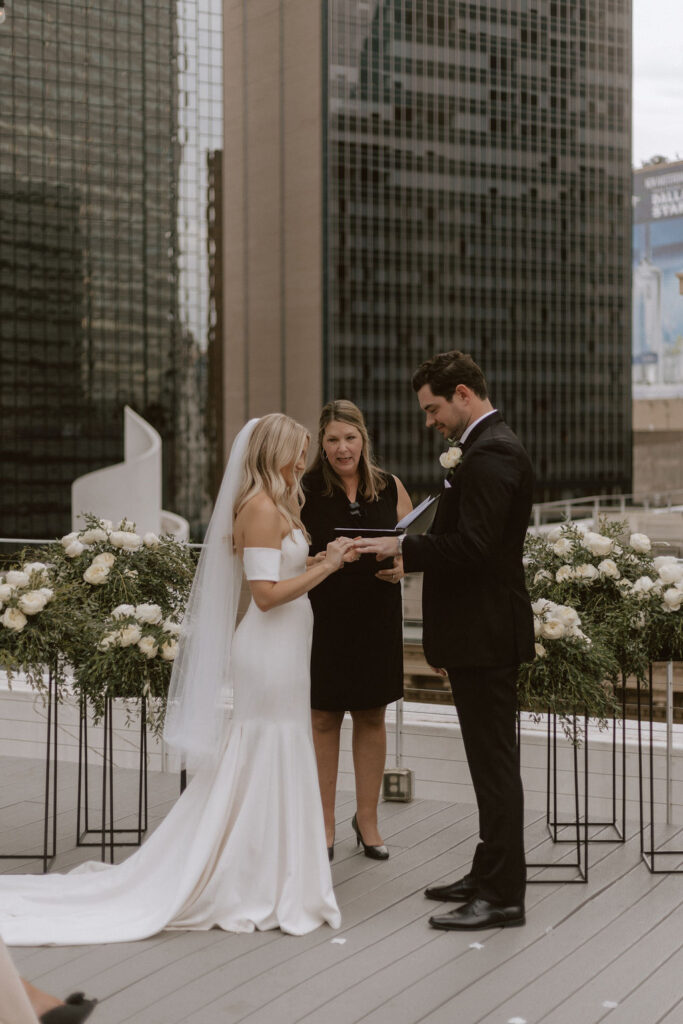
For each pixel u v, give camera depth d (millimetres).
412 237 85438
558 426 89562
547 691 3754
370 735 4285
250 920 3535
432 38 85938
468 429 3582
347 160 84250
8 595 3945
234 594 3719
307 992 3074
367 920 3617
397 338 84938
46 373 78250
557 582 4156
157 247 81438
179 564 4570
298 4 87250
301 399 88188
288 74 88062
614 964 3246
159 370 81375
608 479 91438
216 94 82875
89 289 79375
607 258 91562
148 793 5168
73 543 4520
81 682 3973
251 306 93750
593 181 91062
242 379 93625
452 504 3580
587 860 4035
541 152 89188
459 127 86562
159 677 3887
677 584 4000
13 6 76125
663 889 3875
